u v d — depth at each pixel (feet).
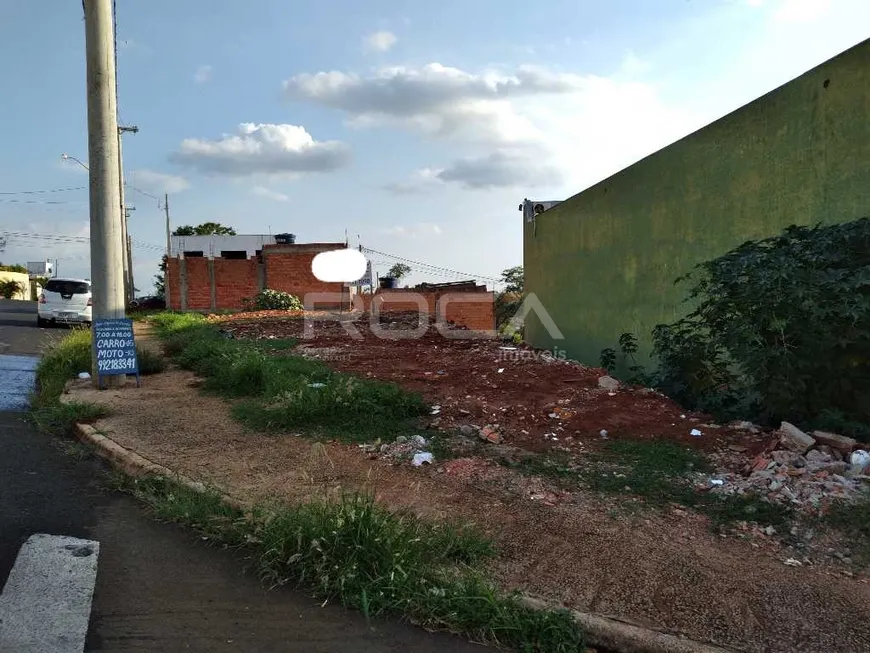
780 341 17.24
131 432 20.08
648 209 30.68
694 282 26.71
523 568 11.69
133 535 13.03
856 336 16.17
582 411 21.95
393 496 14.88
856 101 18.71
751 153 23.30
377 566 11.09
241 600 10.66
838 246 17.16
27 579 11.02
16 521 13.44
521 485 15.67
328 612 10.39
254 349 33.63
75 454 18.40
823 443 16.61
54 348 35.32
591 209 37.68
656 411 21.59
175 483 15.28
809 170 20.54
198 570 11.64
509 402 23.67
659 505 14.56
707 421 20.39
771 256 17.52
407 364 32.42
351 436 19.77
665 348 22.82
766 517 13.71
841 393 17.33
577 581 11.25
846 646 9.56
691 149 27.04
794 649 9.50
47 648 9.10
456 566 11.59
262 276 91.35
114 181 27.50
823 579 11.46
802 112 20.79
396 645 9.60
